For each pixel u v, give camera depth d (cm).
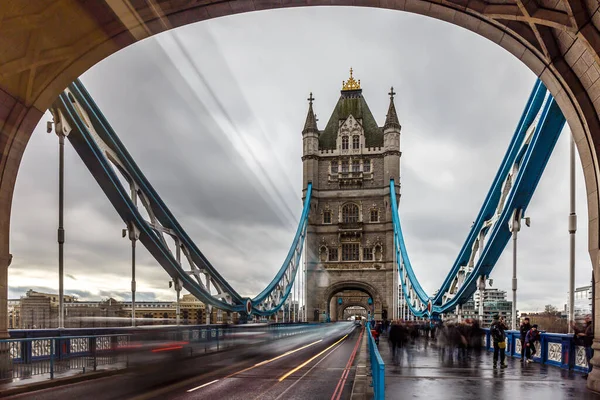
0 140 1334
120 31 1278
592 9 1112
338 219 9725
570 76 1283
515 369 1684
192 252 3291
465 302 4288
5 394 1159
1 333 1324
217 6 1395
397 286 9200
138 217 2566
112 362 1581
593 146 1265
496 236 2947
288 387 1291
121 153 2545
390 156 9719
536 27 1270
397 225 9112
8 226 1397
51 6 1149
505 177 2922
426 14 1434
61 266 1338
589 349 1533
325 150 10044
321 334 5591
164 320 1783
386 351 2531
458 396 1126
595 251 1281
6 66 1230
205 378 1463
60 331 1591
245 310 4638
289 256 8019
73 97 2244
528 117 2442
